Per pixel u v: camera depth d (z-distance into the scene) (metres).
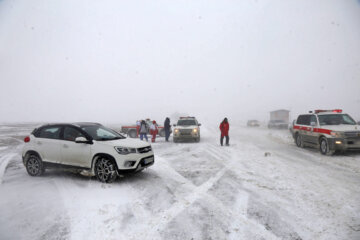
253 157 8.41
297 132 11.31
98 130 5.83
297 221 3.33
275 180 5.35
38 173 5.75
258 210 3.71
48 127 5.91
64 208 3.79
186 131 13.49
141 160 5.28
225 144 12.59
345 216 3.47
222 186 4.94
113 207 3.83
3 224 3.27
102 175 5.13
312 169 6.43
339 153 9.05
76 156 5.33
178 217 3.47
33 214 3.58
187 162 7.52
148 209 3.76
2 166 7.13
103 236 2.93
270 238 2.88
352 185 4.94
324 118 9.43
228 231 3.05
